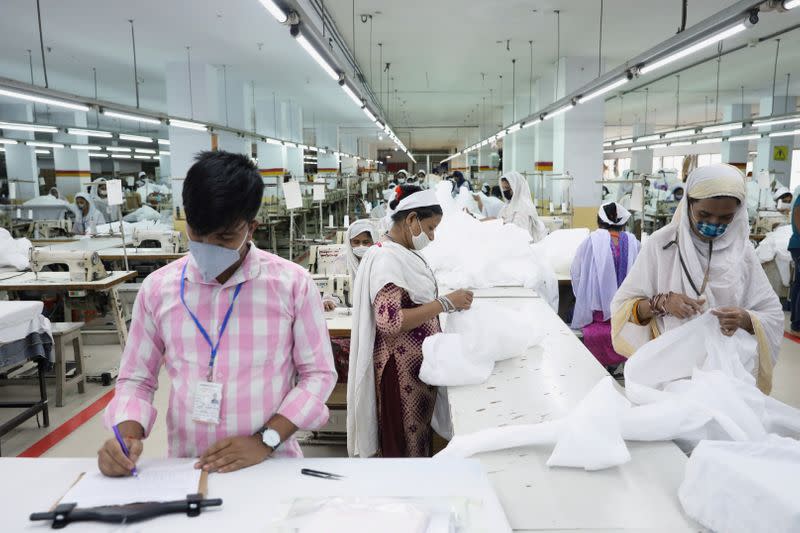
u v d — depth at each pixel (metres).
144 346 1.17
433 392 2.08
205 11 6.99
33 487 1.00
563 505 1.04
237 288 1.11
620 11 7.62
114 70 10.62
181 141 10.16
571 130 10.74
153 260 6.05
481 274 3.13
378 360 2.07
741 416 1.27
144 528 0.89
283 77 11.61
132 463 1.01
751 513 0.91
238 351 1.10
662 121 20.88
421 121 23.20
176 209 9.05
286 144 13.80
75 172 15.00
